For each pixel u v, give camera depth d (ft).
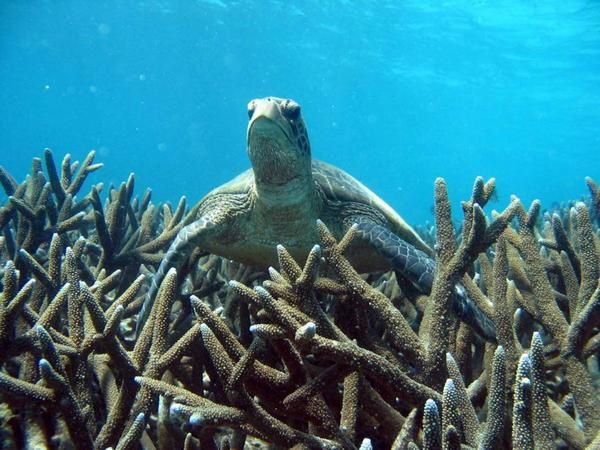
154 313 1.99
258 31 39.50
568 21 24.49
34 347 1.77
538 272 2.15
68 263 1.95
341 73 49.57
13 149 114.42
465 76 39.81
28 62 63.72
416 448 1.25
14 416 1.75
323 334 1.68
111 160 110.73
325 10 29.91
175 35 46.88
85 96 85.15
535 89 39.50
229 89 72.18
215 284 3.04
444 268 1.96
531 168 97.55
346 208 3.61
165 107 88.63
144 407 1.75
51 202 3.60
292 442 1.57
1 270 3.06
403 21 28.81
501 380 1.33
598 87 35.81
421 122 69.67
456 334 2.23
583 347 1.87
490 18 25.76
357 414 1.64
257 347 1.59
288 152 2.90
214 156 106.11
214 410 1.53
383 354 1.95
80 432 1.59
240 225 3.26
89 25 44.91
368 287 1.90
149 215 4.09
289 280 1.73
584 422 1.69
